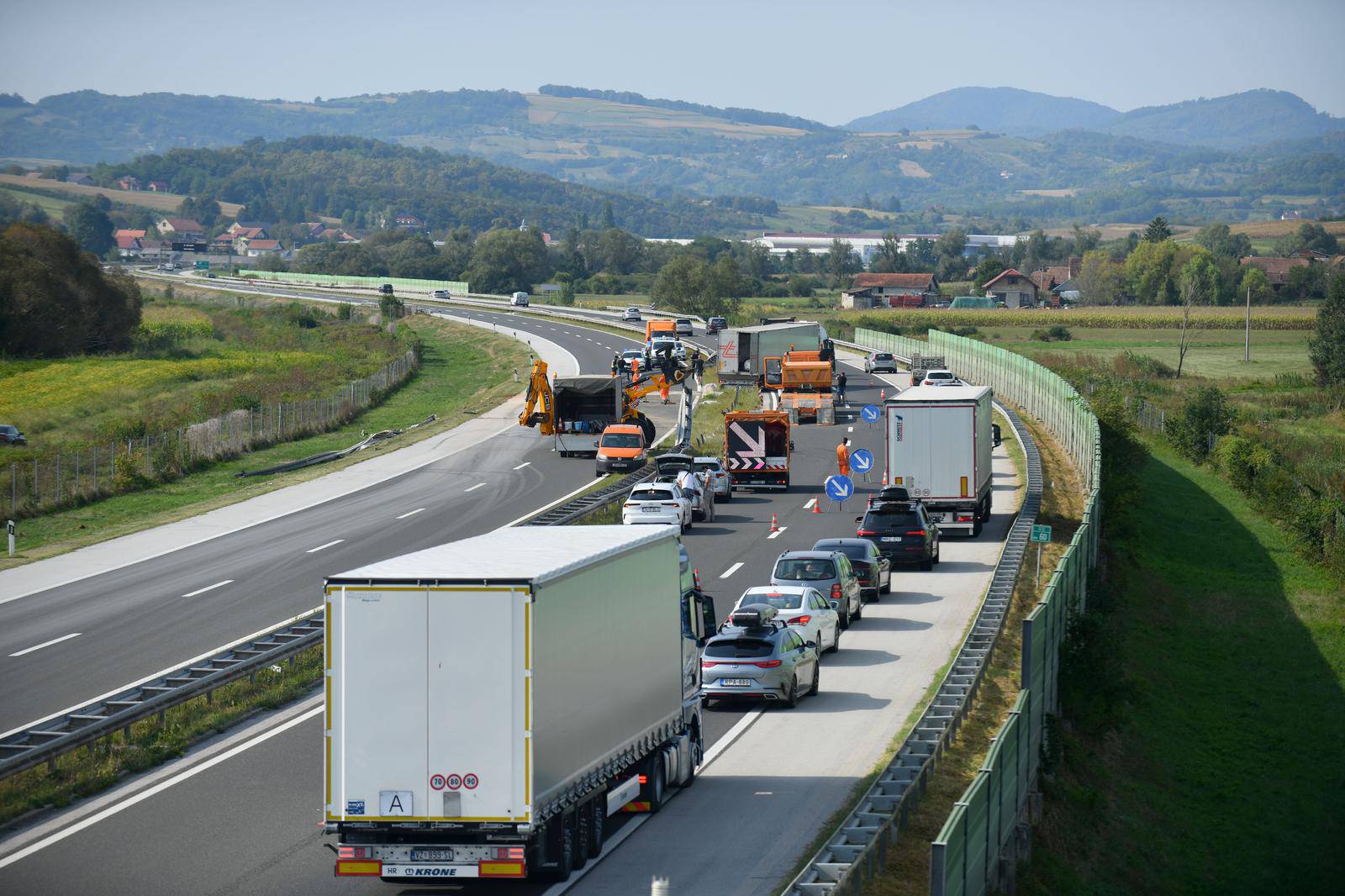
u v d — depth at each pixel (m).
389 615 50.91
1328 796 102.50
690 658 72.44
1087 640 101.12
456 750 50.75
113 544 152.12
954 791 68.56
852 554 119.06
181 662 97.38
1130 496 183.62
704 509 164.12
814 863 53.12
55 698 88.06
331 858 59.00
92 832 62.59
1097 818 85.38
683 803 67.81
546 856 55.03
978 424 150.75
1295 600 154.25
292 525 162.00
